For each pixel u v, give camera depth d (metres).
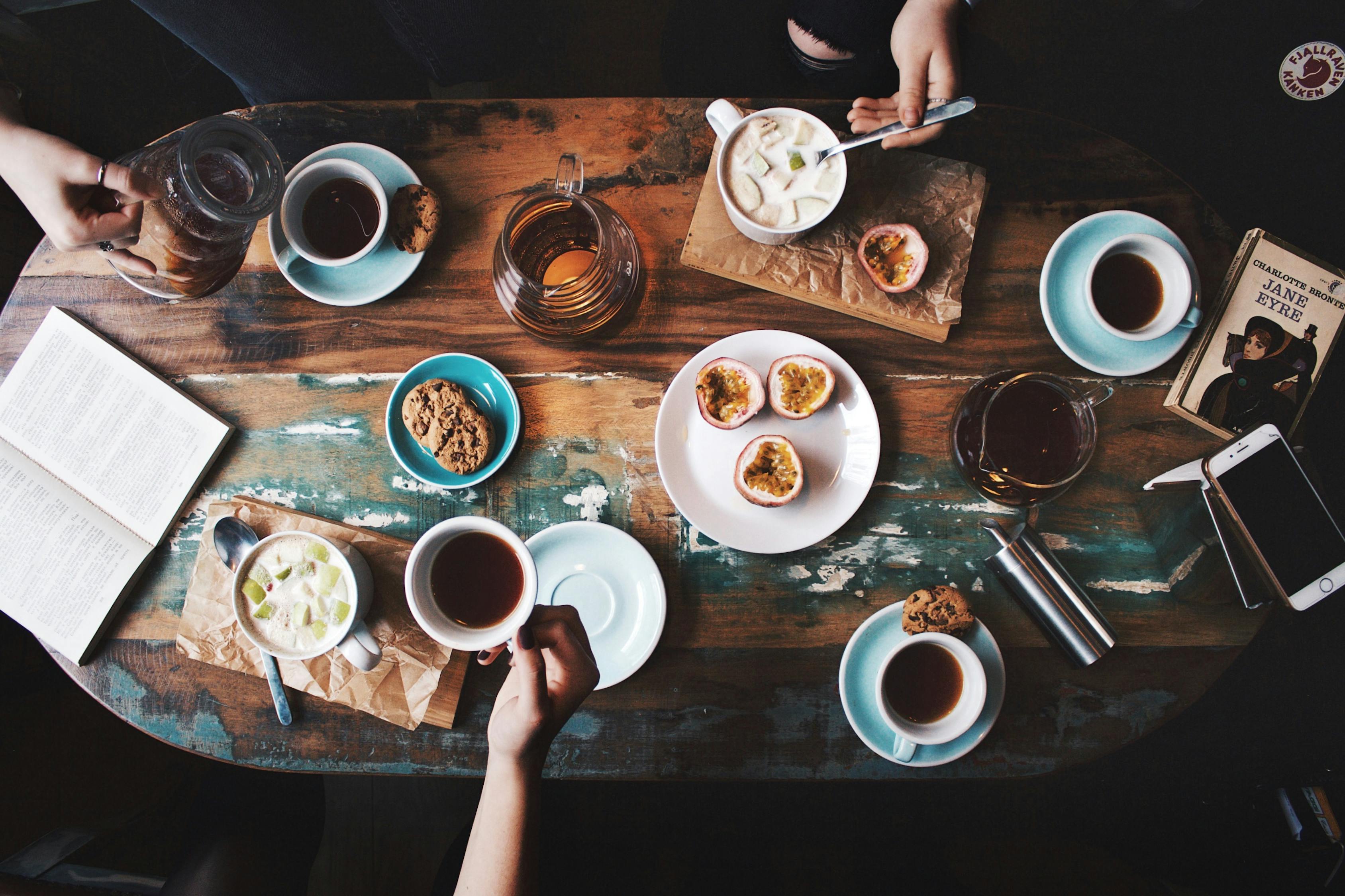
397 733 1.35
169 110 2.29
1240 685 2.21
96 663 1.38
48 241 1.46
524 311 1.30
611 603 1.35
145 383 1.41
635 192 1.43
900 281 1.36
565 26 2.46
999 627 1.36
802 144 1.34
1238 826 2.14
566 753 1.35
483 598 1.30
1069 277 1.39
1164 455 1.39
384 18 1.72
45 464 1.40
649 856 1.72
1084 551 1.38
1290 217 2.08
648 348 1.40
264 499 1.41
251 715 1.36
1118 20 2.24
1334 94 2.12
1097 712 1.34
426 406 1.33
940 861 1.86
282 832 1.65
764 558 1.37
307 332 1.42
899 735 1.23
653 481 1.38
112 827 1.83
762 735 1.34
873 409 1.33
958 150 1.44
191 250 1.18
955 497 1.38
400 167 1.41
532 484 1.39
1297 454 1.31
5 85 1.19
